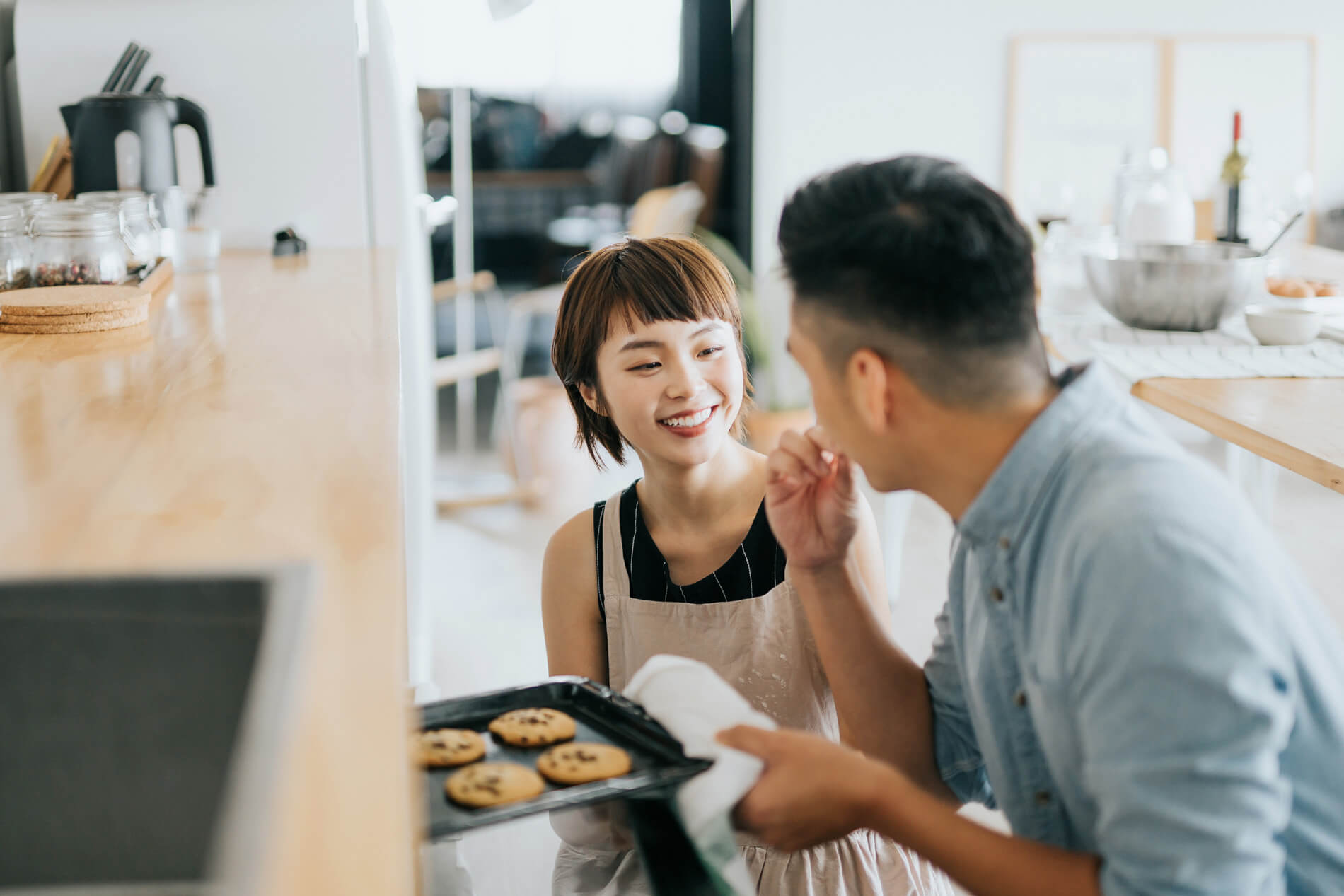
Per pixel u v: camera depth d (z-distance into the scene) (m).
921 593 3.19
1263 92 4.68
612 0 6.53
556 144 6.94
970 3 4.56
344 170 2.34
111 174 2.00
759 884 1.16
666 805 0.83
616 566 1.28
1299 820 0.77
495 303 6.62
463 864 1.12
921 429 0.82
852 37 4.55
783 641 1.24
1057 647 0.76
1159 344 2.26
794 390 4.19
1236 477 2.89
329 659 0.58
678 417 1.20
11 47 2.38
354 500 0.80
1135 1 4.61
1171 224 2.77
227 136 2.30
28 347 1.34
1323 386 1.91
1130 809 0.69
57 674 0.66
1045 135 4.66
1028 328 0.79
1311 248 3.46
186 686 0.66
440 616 3.10
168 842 0.67
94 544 0.72
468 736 0.87
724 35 6.35
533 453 4.39
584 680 0.95
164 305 1.64
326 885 0.42
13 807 0.66
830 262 0.78
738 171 5.01
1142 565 0.70
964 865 0.78
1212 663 0.67
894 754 1.09
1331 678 0.75
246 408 1.05
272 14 2.27
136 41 2.24
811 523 1.06
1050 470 0.79
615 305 1.21
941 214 0.76
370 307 1.62
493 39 6.56
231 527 0.75
